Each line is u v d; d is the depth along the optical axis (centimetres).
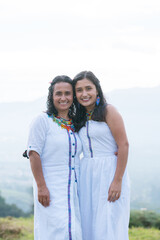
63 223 342
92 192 359
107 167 358
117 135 354
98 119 359
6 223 679
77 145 361
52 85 366
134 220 705
